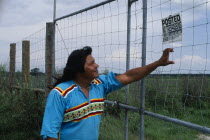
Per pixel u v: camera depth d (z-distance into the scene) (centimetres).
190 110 246
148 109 281
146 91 280
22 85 672
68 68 233
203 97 219
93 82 250
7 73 827
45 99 543
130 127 477
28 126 579
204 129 210
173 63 238
